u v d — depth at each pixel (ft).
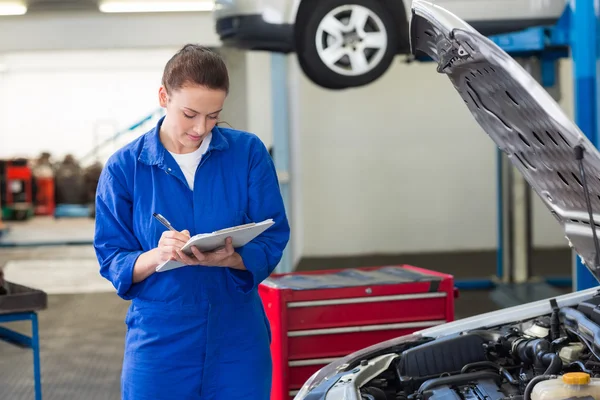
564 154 6.03
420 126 33.76
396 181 33.96
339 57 18.03
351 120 33.68
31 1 28.68
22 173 49.96
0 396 14.84
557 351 7.34
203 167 7.16
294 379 11.02
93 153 54.70
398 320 11.28
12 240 38.78
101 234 7.23
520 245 24.49
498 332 8.29
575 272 15.72
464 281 24.97
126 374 7.24
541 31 16.28
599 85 15.40
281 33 17.81
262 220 7.33
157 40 30.60
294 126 28.94
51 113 55.21
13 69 54.39
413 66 33.50
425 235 34.24
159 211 7.10
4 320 11.48
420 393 7.07
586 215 6.49
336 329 11.09
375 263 31.14
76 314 22.71
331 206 34.01
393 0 17.89
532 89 5.63
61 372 16.56
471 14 16.34
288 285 11.27
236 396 7.18
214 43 30.42
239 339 7.18
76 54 53.47
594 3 15.33
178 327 7.04
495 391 6.86
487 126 7.32
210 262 6.59
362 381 7.18
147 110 55.01
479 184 34.06
